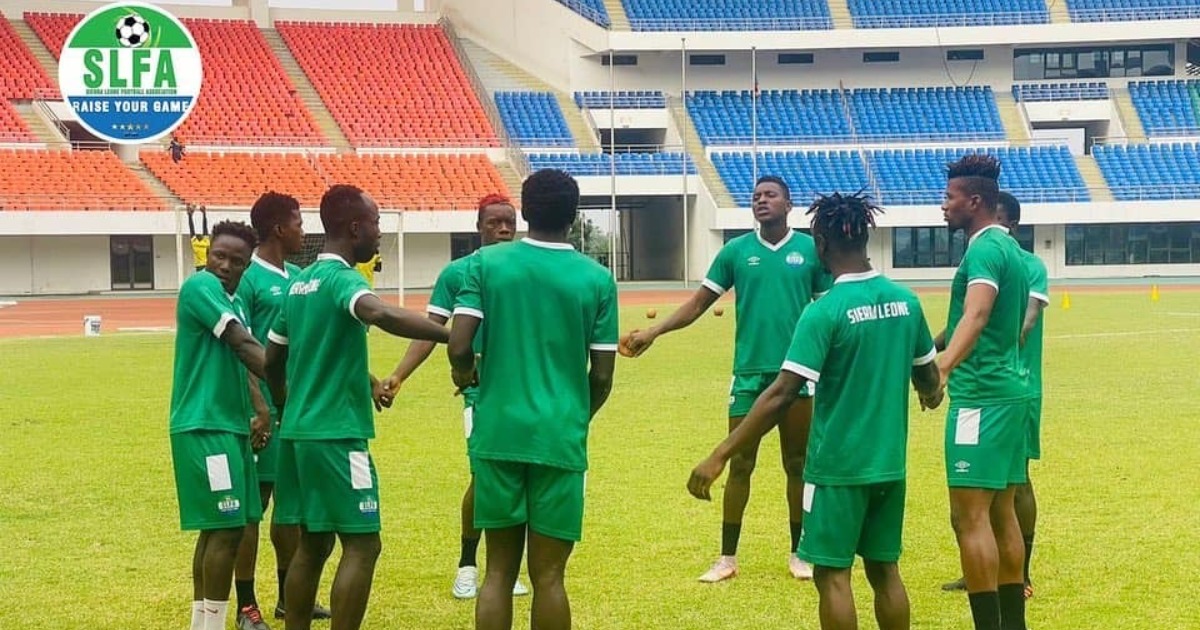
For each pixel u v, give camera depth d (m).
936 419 13.74
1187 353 20.28
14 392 16.36
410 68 50.59
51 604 6.81
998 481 5.85
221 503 5.85
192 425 5.84
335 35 51.91
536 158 46.81
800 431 7.27
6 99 43.12
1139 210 47.09
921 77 52.41
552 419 5.25
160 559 7.80
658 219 51.66
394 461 11.20
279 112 46.50
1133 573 7.18
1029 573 7.17
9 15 48.16
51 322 30.28
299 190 43.16
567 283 5.33
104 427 13.29
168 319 31.34
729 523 7.28
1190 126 49.91
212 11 51.28
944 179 48.16
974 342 5.68
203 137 44.47
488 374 5.33
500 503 5.26
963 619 6.38
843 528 5.13
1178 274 49.28
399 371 6.41
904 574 7.26
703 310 7.67
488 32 53.25
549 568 5.32
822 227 5.20
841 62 52.31
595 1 51.31
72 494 9.78
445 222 43.88
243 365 6.05
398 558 7.78
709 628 6.29
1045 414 13.65
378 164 45.50
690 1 51.78
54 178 40.97
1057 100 50.72
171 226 40.91
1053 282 46.59
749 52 51.66
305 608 5.74
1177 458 10.84
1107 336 23.55
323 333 5.59
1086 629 6.17
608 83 50.91
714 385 17.05
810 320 5.07
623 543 8.10
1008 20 50.59
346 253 5.73
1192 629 6.13
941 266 48.94
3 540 8.27
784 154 49.12
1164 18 49.88
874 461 5.11
